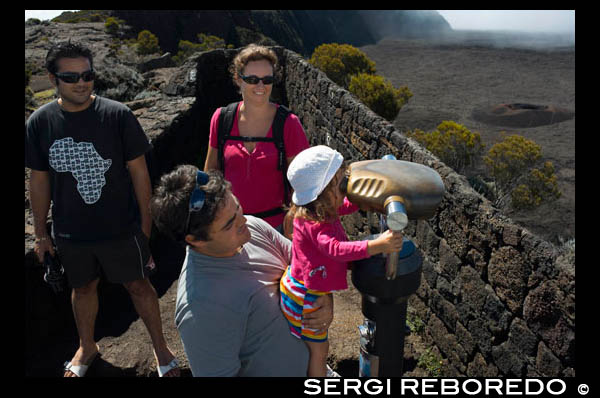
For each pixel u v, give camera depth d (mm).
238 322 1557
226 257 1637
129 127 2510
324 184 1603
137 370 3146
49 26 22531
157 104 6852
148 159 2830
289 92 9617
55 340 3385
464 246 3195
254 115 2754
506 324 2842
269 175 2762
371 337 1683
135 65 13773
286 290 1709
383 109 19453
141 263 2762
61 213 2576
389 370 1724
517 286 2729
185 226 1472
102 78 9547
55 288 2764
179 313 1609
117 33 23172
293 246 1760
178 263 4547
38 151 2473
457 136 16969
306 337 1728
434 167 3584
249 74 2629
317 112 7285
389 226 1347
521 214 23125
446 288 3426
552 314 2512
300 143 2766
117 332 3494
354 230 5590
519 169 16422
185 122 6418
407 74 86062
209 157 2912
